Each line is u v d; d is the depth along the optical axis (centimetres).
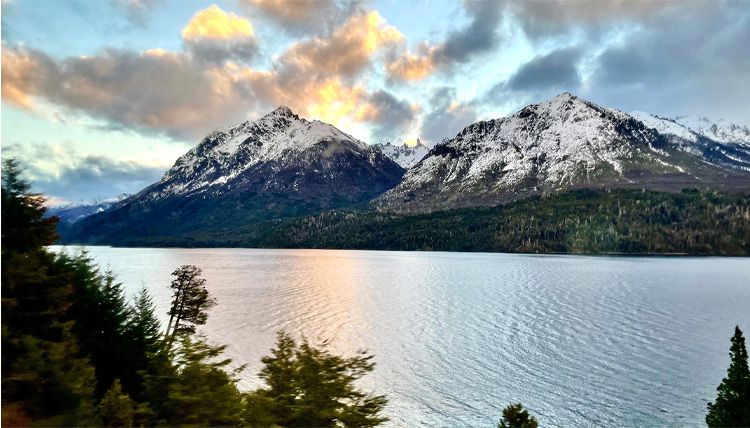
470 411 3381
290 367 1428
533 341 5322
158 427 1655
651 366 4375
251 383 3825
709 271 14962
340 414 1373
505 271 15062
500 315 6988
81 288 2583
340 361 1459
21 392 1873
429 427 3116
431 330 5919
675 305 7931
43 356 1947
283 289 10350
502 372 4219
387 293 9669
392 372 4203
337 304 8131
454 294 9450
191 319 4278
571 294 9356
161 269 15888
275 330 5888
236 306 7888
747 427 2489
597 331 5825
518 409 2280
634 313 7144
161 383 1759
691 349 4947
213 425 1445
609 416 3300
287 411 1360
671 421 3206
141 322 2795
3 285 1952
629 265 17825
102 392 2291
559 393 3706
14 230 2150
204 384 1533
